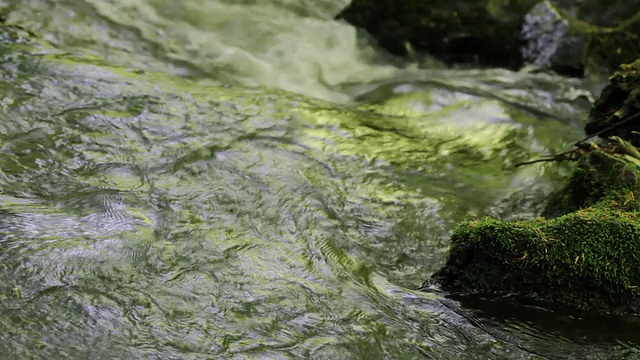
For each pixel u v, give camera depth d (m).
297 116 4.14
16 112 3.88
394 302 3.45
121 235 3.49
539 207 3.85
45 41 4.33
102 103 4.00
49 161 3.72
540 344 3.38
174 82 4.24
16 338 3.21
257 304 3.37
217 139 3.93
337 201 3.75
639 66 4.02
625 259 3.44
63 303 3.29
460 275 3.50
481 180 3.95
